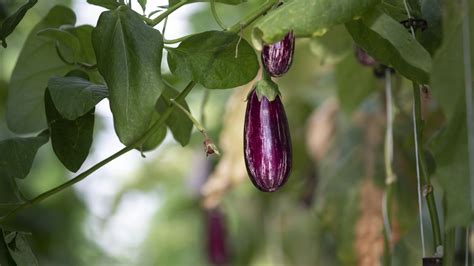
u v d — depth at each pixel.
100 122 3.51
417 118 1.56
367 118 2.33
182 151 3.62
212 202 2.46
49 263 3.13
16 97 1.72
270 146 1.40
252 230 2.98
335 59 1.92
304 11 1.29
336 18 1.30
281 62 1.35
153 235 4.15
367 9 1.31
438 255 1.51
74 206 3.54
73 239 3.47
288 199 2.86
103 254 4.27
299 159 2.67
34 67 1.71
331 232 2.27
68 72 1.61
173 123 1.66
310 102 2.66
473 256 1.70
